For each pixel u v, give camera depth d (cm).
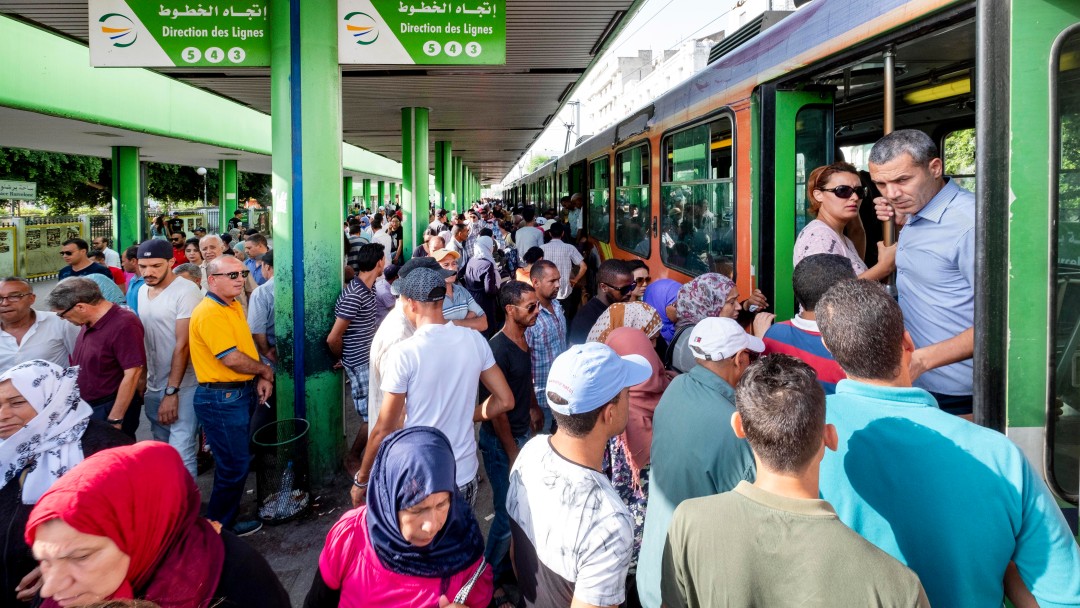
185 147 1736
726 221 482
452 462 196
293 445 490
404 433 197
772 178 412
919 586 149
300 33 516
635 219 781
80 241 652
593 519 199
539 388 457
